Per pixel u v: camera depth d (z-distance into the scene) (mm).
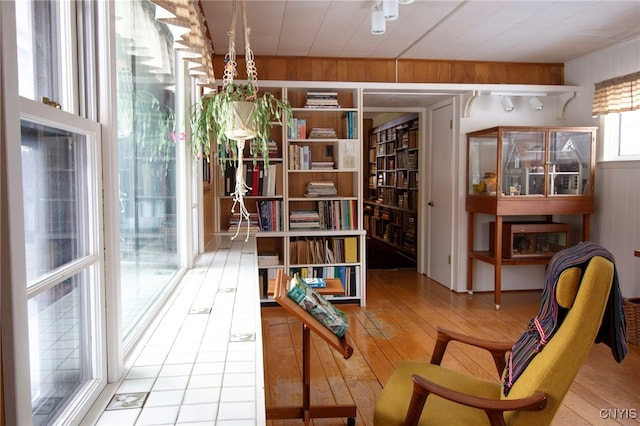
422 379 1584
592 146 4645
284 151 4645
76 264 1054
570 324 1559
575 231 5090
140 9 1921
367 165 9984
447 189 5465
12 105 676
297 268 4738
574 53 4793
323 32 4062
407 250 7367
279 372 3102
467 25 3893
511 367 1773
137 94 1869
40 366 959
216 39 4230
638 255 3494
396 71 4961
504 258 4797
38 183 922
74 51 1124
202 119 2600
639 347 3568
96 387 1134
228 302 2027
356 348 3545
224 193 4633
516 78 5145
